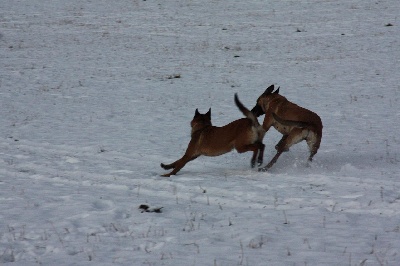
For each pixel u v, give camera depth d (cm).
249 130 3903
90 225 2786
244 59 10894
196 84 8875
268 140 5422
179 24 14500
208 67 10244
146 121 6444
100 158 4625
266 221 2772
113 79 9262
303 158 4491
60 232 2677
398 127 5775
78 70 9962
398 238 2442
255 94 8100
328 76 9200
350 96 7669
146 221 2844
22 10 15950
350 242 2402
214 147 3938
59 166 4281
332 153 4659
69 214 2995
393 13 14912
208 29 13925
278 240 2470
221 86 8719
